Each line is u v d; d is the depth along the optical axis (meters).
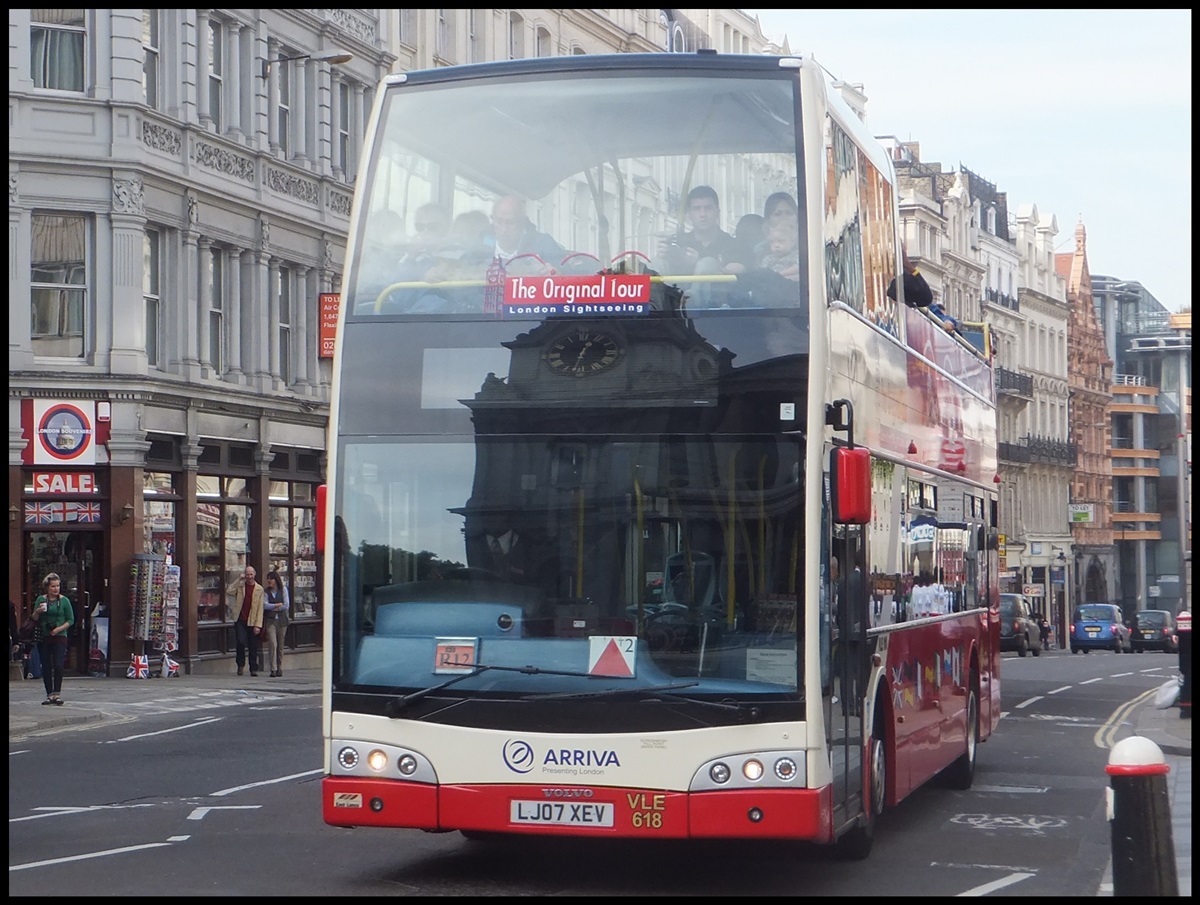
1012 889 11.34
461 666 10.51
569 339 10.77
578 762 10.28
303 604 44.78
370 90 48.41
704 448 10.56
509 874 11.66
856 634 11.58
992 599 19.88
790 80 11.07
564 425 10.68
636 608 10.43
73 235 36.94
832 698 10.67
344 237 46.91
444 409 10.83
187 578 39.06
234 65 41.66
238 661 38.41
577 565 10.52
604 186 11.01
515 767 10.34
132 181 37.25
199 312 40.12
